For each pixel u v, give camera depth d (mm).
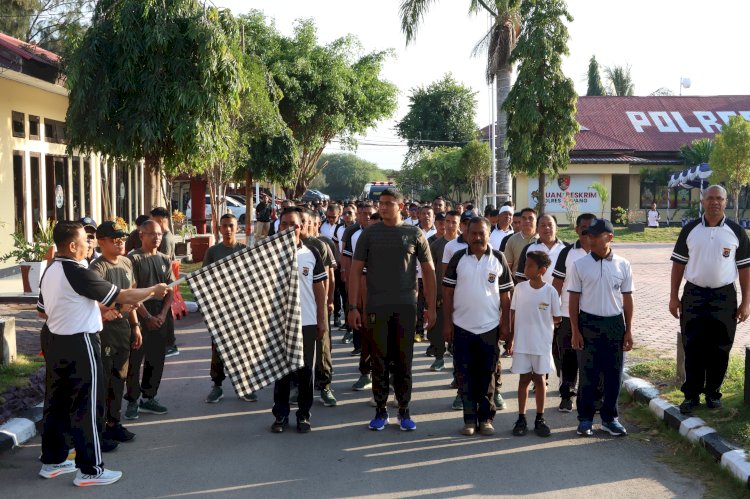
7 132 17141
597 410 7398
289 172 29812
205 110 14203
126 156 14367
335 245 12078
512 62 22094
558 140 22000
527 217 9008
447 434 6824
